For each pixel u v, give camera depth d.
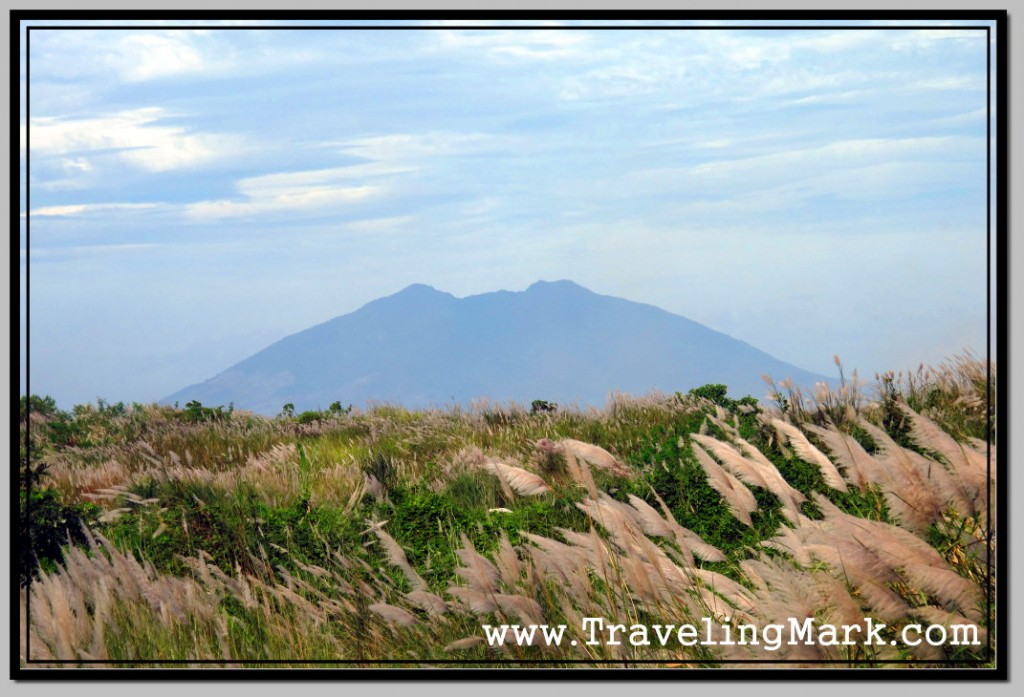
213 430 13.69
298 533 6.65
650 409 10.55
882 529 4.51
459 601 5.48
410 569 5.50
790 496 5.21
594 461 6.88
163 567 6.29
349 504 7.04
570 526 6.69
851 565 4.42
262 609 5.73
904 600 4.56
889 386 7.68
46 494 6.98
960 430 6.91
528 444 9.90
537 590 5.40
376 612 5.66
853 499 5.63
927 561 4.43
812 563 4.60
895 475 4.89
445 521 6.88
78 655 5.52
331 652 5.51
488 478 8.25
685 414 9.69
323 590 6.07
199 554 6.37
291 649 5.44
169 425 13.98
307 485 8.77
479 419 12.10
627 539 5.09
